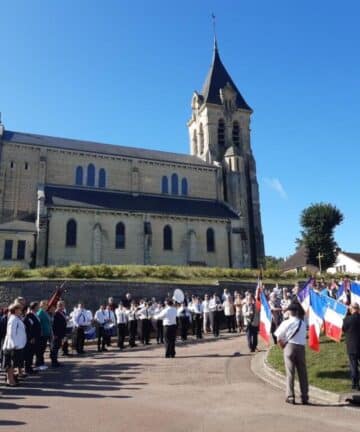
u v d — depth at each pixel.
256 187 61.84
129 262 47.56
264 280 42.25
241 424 8.85
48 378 14.16
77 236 45.88
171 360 17.06
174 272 39.53
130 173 55.59
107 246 47.03
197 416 9.44
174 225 51.25
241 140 66.75
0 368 16.44
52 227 44.97
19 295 31.47
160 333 23.97
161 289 35.88
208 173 60.69
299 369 10.91
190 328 27.67
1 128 50.03
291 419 9.27
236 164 61.31
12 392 12.02
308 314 16.88
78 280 33.41
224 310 28.77
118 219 48.31
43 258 42.75
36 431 8.36
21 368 14.31
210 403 10.62
